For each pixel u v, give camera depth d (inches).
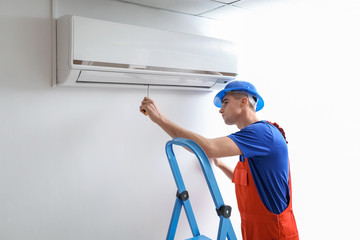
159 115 63.9
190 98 83.4
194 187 86.4
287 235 65.8
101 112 69.6
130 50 61.2
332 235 98.8
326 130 98.0
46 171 63.7
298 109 100.9
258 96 70.5
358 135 93.5
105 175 71.2
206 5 71.6
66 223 66.9
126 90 72.7
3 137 58.7
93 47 56.9
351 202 95.3
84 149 68.0
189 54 70.3
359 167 93.7
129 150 74.3
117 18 68.2
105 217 71.9
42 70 61.4
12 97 59.1
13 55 58.3
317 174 100.2
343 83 94.8
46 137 63.2
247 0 68.2
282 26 96.0
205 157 53.2
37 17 59.7
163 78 68.6
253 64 94.7
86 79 60.7
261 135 62.2
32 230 63.0
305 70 99.5
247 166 66.9
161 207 80.5
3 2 56.6
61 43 58.7
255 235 68.1
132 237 76.3
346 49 93.3
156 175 79.0
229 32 88.2
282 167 65.6
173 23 77.1
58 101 64.0
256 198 66.2
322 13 81.4
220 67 76.6
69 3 62.3
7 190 59.9
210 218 90.5
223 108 70.4
